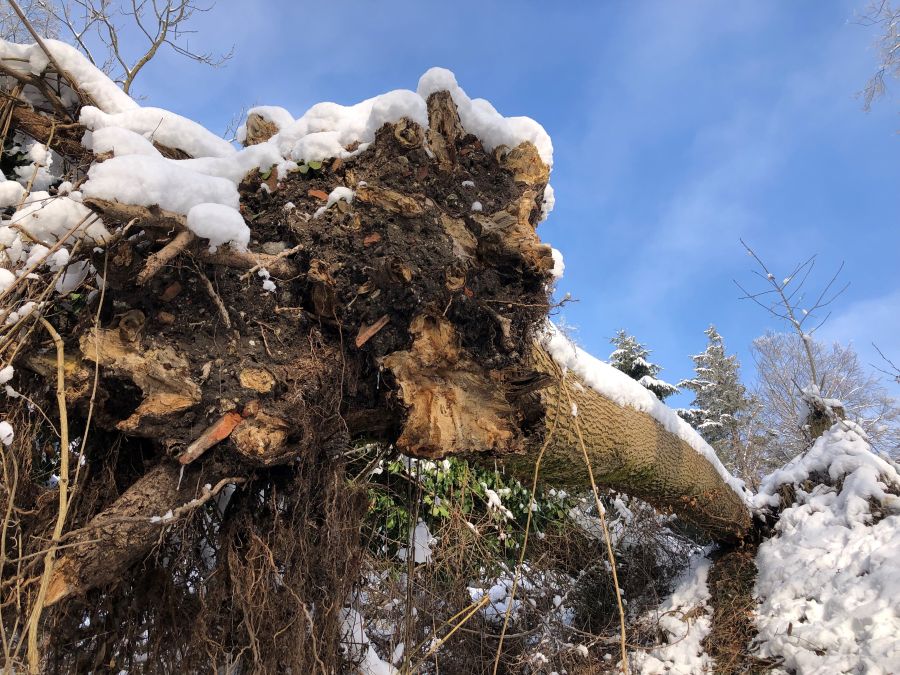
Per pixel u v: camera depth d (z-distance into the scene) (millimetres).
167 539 2014
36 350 1918
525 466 3250
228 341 2021
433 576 3625
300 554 2078
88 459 1987
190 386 1865
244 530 2111
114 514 1741
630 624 5438
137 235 1876
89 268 1990
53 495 1889
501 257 2480
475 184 2666
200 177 1927
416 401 2197
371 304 2209
